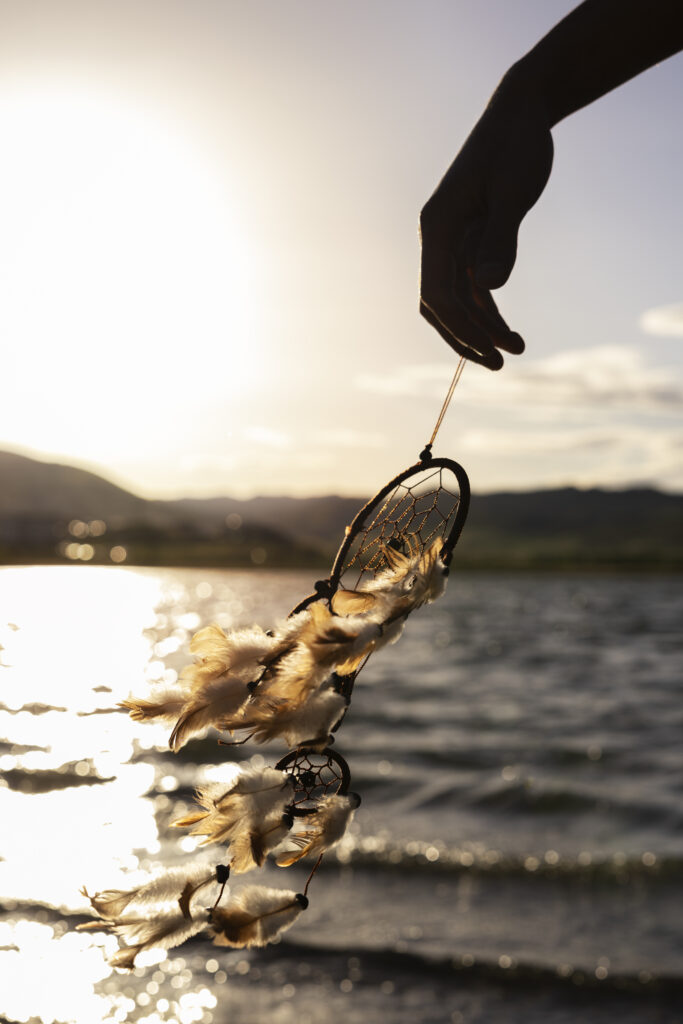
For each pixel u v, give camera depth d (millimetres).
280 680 753
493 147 890
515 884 9977
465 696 28469
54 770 16328
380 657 41688
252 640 801
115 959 775
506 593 126062
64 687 31469
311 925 8539
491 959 7766
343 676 770
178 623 69312
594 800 14203
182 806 13461
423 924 8648
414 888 9766
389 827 12617
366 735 21172
